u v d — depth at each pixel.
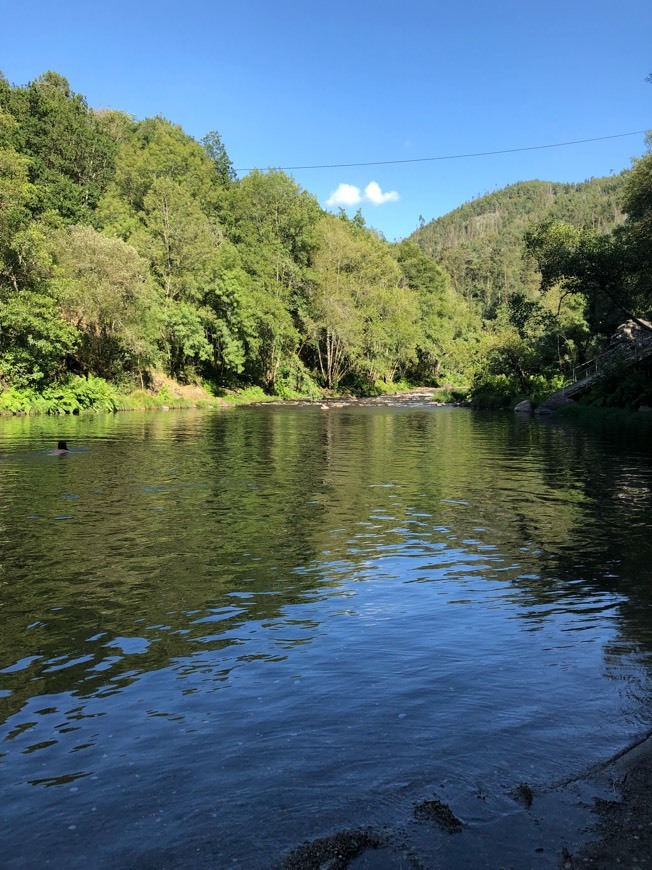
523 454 18.41
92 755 3.44
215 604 5.97
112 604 5.95
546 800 2.95
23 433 23.48
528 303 55.44
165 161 65.75
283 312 59.44
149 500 11.11
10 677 4.46
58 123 64.50
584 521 9.68
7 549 7.86
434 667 4.56
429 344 88.12
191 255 52.75
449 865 2.53
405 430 27.00
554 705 3.96
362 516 9.95
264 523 9.41
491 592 6.36
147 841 2.73
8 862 2.62
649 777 3.14
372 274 76.75
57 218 41.22
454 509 10.54
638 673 4.46
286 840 2.71
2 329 34.75
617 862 2.54
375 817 2.85
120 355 43.81
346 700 4.04
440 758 3.34
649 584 6.61
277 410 43.56
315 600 6.10
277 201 72.19
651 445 21.05
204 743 3.54
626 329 46.44
